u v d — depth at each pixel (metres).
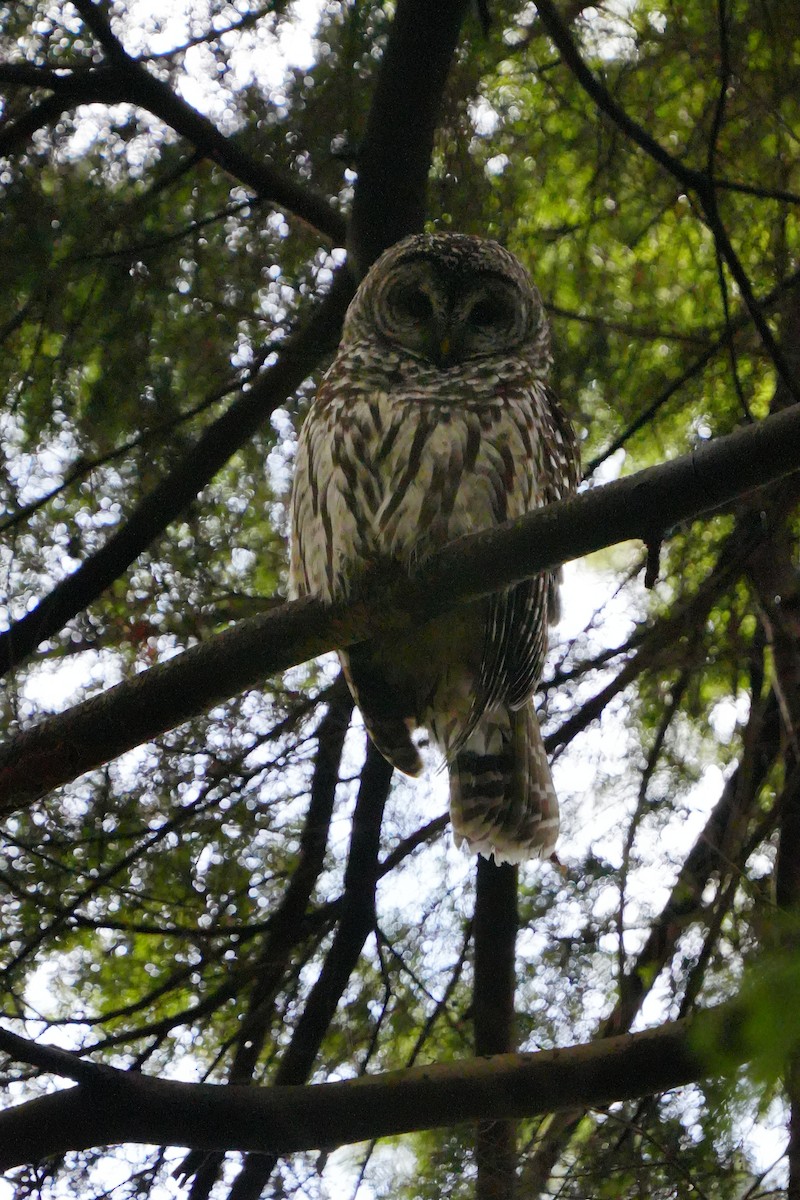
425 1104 7.75
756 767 9.88
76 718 8.06
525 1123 8.97
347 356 10.14
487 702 9.76
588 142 11.78
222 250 11.81
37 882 10.58
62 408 11.59
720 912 8.07
